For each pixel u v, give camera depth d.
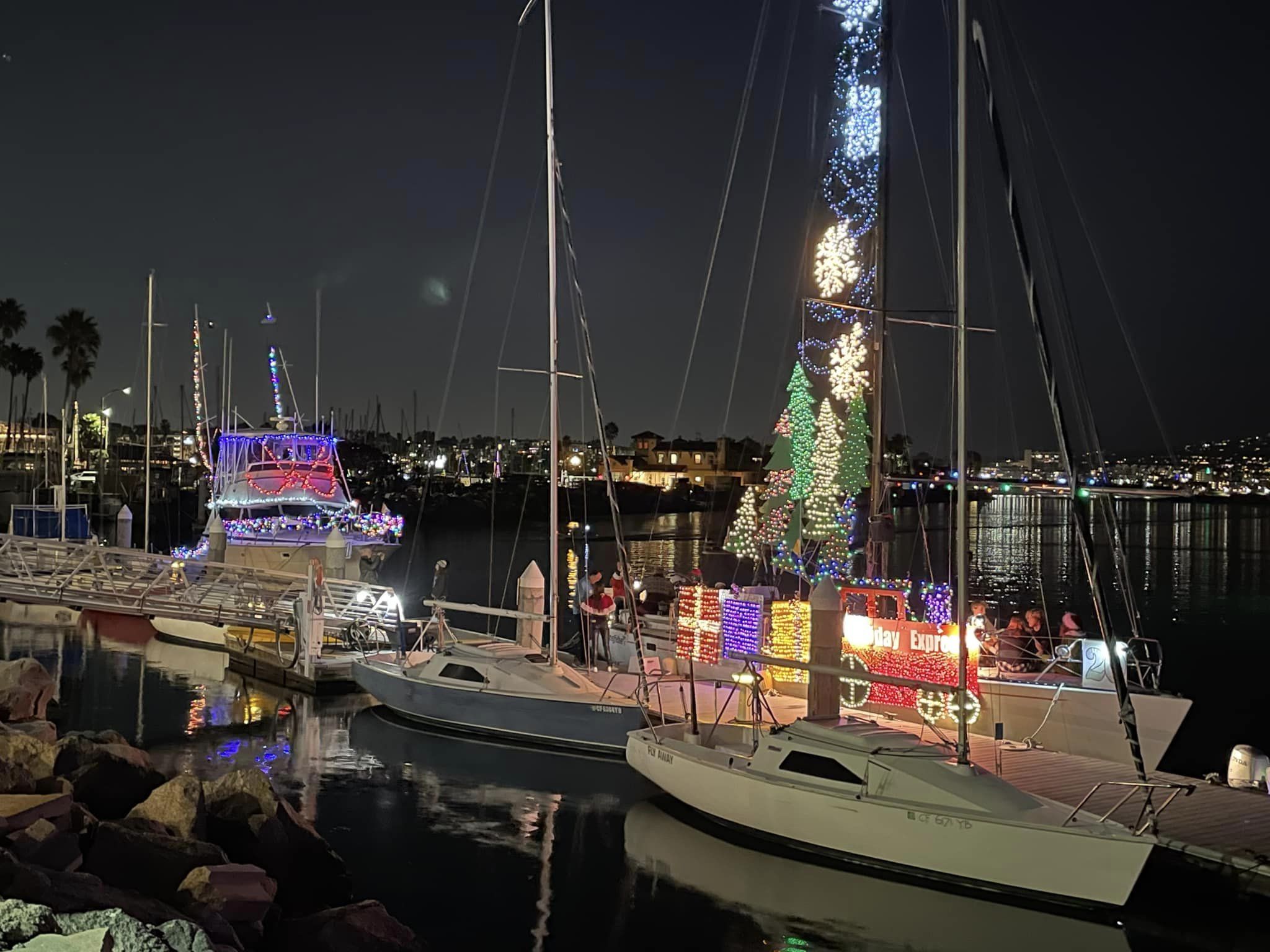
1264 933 11.36
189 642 27.33
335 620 25.45
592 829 14.35
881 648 17.94
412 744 18.50
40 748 11.45
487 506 111.75
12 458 98.56
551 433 20.81
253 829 10.98
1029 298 14.11
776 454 22.92
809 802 13.30
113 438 117.81
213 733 19.12
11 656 25.61
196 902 9.01
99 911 7.24
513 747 18.30
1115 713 16.19
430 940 11.02
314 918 9.75
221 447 41.31
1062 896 11.80
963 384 13.17
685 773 14.75
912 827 12.55
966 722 13.52
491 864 13.13
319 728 19.50
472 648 20.09
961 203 13.12
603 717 17.91
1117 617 40.66
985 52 14.34
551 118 21.30
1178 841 12.32
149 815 10.52
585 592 24.03
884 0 20.08
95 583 29.72
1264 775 14.52
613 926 11.43
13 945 6.79
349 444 151.62
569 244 21.55
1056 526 115.25
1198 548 81.19
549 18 21.48
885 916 11.72
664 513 133.62
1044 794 13.91
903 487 23.62
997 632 18.66
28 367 102.31
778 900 12.13
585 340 21.19
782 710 18.38
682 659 21.58
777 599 21.08
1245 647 33.38
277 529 38.12
